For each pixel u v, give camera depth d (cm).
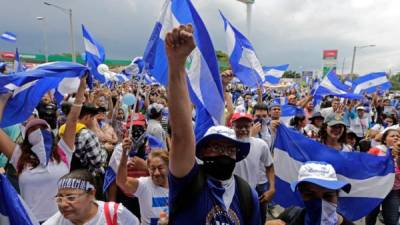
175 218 209
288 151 499
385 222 508
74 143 416
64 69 430
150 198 360
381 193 460
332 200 269
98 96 1077
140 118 646
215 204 210
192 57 379
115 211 284
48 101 717
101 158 476
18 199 288
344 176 470
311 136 782
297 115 812
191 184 206
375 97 1767
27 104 400
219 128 224
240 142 228
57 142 409
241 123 463
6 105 388
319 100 1270
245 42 677
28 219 291
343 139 566
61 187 270
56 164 385
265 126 653
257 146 478
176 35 178
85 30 1023
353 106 1195
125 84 2016
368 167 467
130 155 480
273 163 500
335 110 1085
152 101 1398
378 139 614
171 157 201
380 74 1525
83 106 572
